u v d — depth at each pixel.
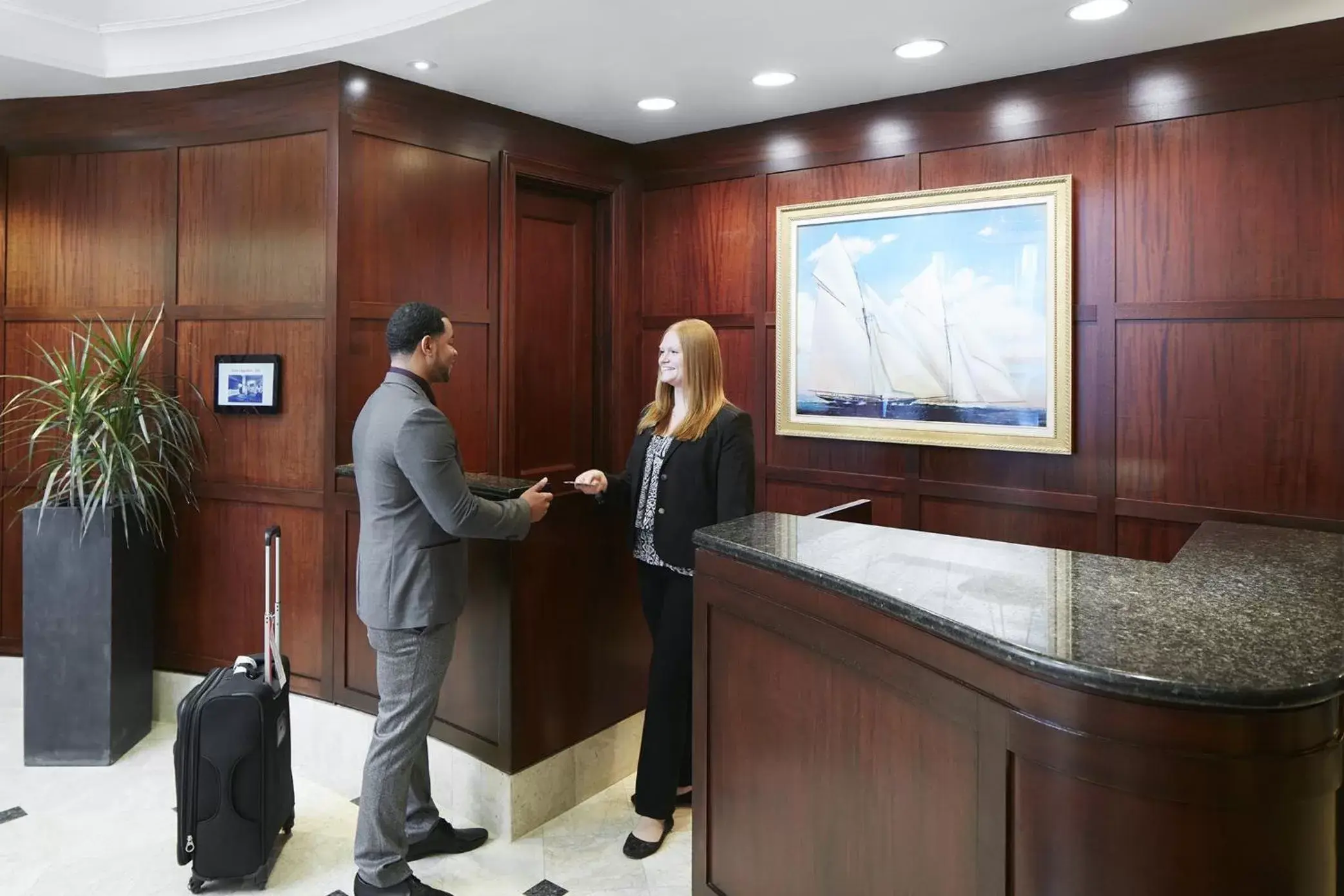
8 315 3.41
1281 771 1.03
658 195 3.99
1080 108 2.96
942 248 3.21
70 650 2.95
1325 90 2.55
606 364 4.01
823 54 2.88
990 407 3.14
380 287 3.12
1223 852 1.04
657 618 2.51
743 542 1.79
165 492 3.10
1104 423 2.95
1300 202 2.60
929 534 1.86
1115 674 1.05
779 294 3.60
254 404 3.13
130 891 2.25
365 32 2.76
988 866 1.24
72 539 2.93
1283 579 1.51
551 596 2.58
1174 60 2.78
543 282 3.79
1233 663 1.08
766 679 1.72
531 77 3.12
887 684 1.42
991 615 1.28
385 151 3.12
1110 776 1.09
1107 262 2.93
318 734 3.00
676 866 2.38
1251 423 2.71
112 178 3.31
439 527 2.13
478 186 3.43
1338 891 1.37
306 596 3.10
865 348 3.41
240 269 3.17
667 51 2.87
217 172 3.19
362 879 2.14
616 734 2.86
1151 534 2.90
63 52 3.00
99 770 2.93
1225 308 2.72
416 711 2.13
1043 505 3.08
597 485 2.52
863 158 3.42
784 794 1.68
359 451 2.13
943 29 2.67
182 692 3.33
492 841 2.50
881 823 1.45
